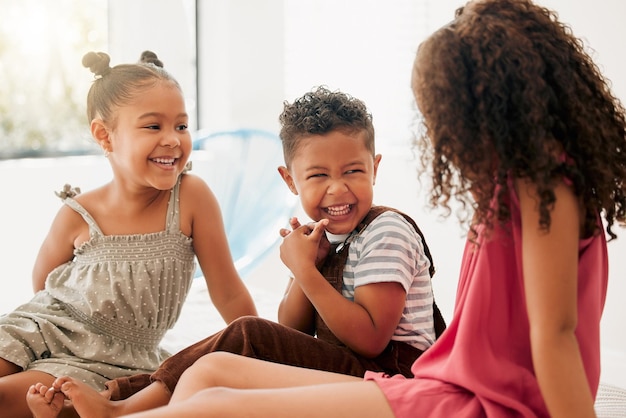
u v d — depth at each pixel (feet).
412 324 4.58
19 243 8.95
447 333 3.65
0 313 8.33
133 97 5.27
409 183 9.71
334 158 4.61
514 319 3.46
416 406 3.41
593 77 3.44
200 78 10.47
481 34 3.31
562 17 8.02
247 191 8.66
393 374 4.50
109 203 5.60
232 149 8.86
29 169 8.96
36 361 5.11
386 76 10.59
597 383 3.53
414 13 10.28
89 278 5.33
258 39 10.18
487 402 3.33
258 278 10.48
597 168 3.26
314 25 10.62
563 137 3.26
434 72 3.35
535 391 3.40
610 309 7.76
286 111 4.91
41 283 5.78
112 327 5.30
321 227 4.55
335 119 4.65
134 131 5.25
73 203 5.63
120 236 5.43
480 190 3.34
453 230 9.20
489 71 3.25
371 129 4.80
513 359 3.46
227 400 3.39
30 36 9.50
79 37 9.74
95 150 9.92
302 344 4.51
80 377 5.00
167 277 5.45
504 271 3.44
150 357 5.46
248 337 4.45
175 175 5.38
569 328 3.13
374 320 4.39
